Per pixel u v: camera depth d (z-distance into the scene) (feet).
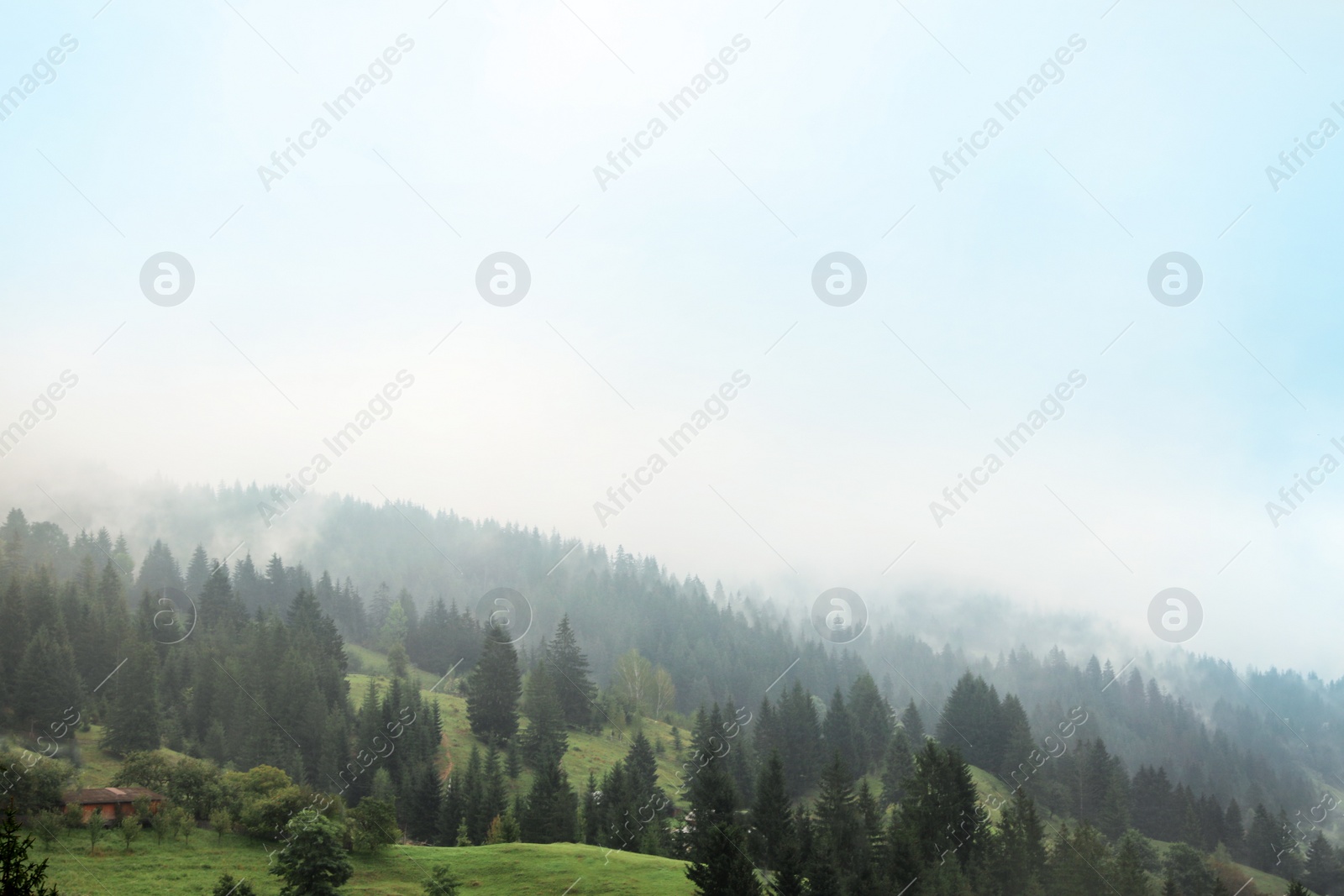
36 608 443.32
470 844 318.65
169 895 200.85
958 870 264.93
